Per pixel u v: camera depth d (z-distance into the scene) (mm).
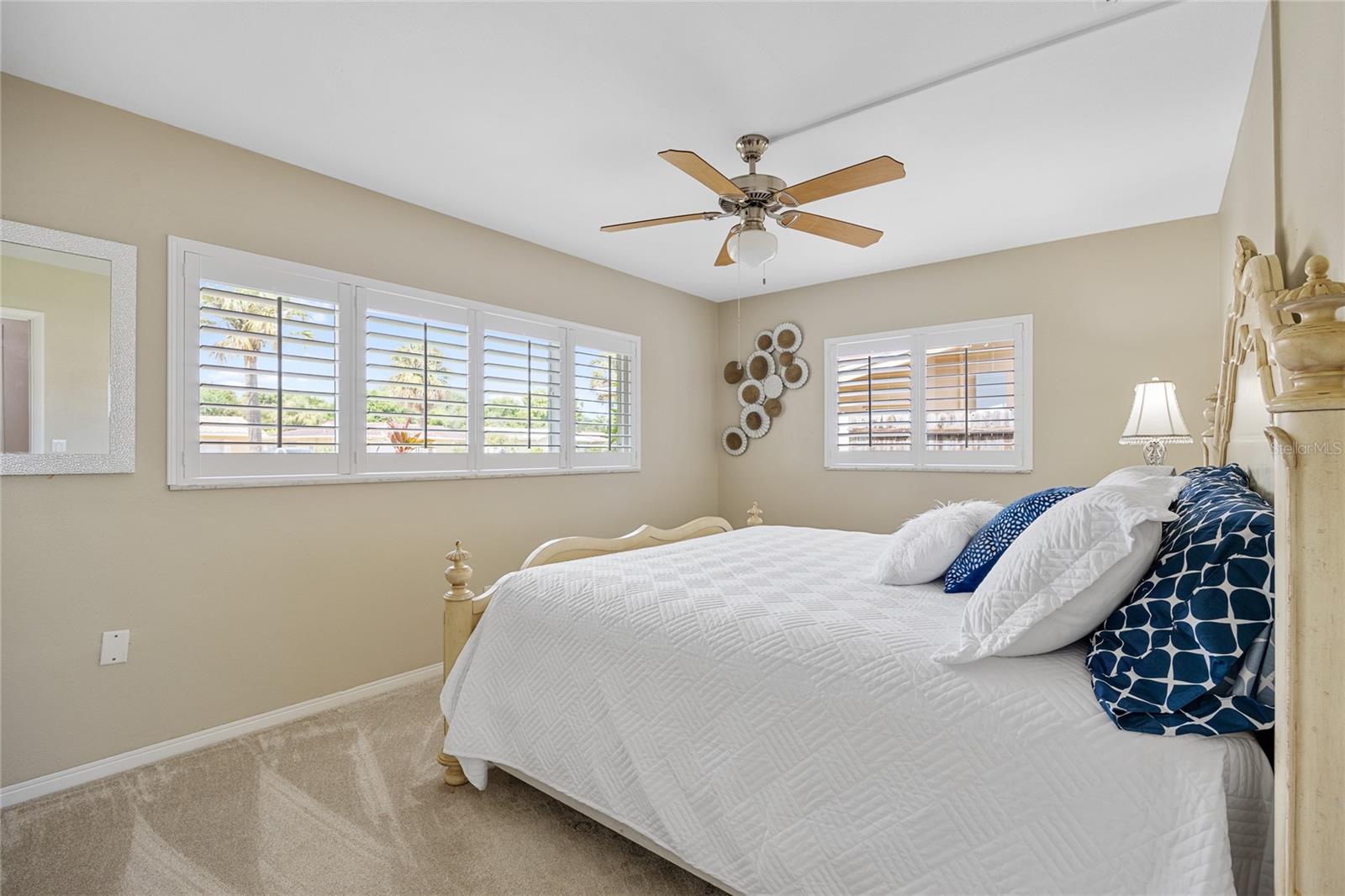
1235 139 2518
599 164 2752
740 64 2047
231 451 2590
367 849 1838
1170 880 1011
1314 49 1300
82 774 2203
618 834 1925
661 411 4707
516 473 3656
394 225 3119
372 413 3037
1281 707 899
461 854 1816
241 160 2613
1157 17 1816
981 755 1201
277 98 2258
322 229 2857
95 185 2258
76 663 2211
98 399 2260
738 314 5141
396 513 3121
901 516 4305
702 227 3527
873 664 1395
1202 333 3312
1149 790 1062
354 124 2428
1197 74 2090
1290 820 859
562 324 3939
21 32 1885
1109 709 1138
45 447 2152
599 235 3641
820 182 2156
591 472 4121
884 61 2035
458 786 2168
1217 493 1457
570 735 1825
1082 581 1279
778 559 2455
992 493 3949
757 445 5012
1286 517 866
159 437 2398
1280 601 895
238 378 2605
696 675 1600
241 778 2232
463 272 3414
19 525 2109
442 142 2570
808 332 4750
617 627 1799
